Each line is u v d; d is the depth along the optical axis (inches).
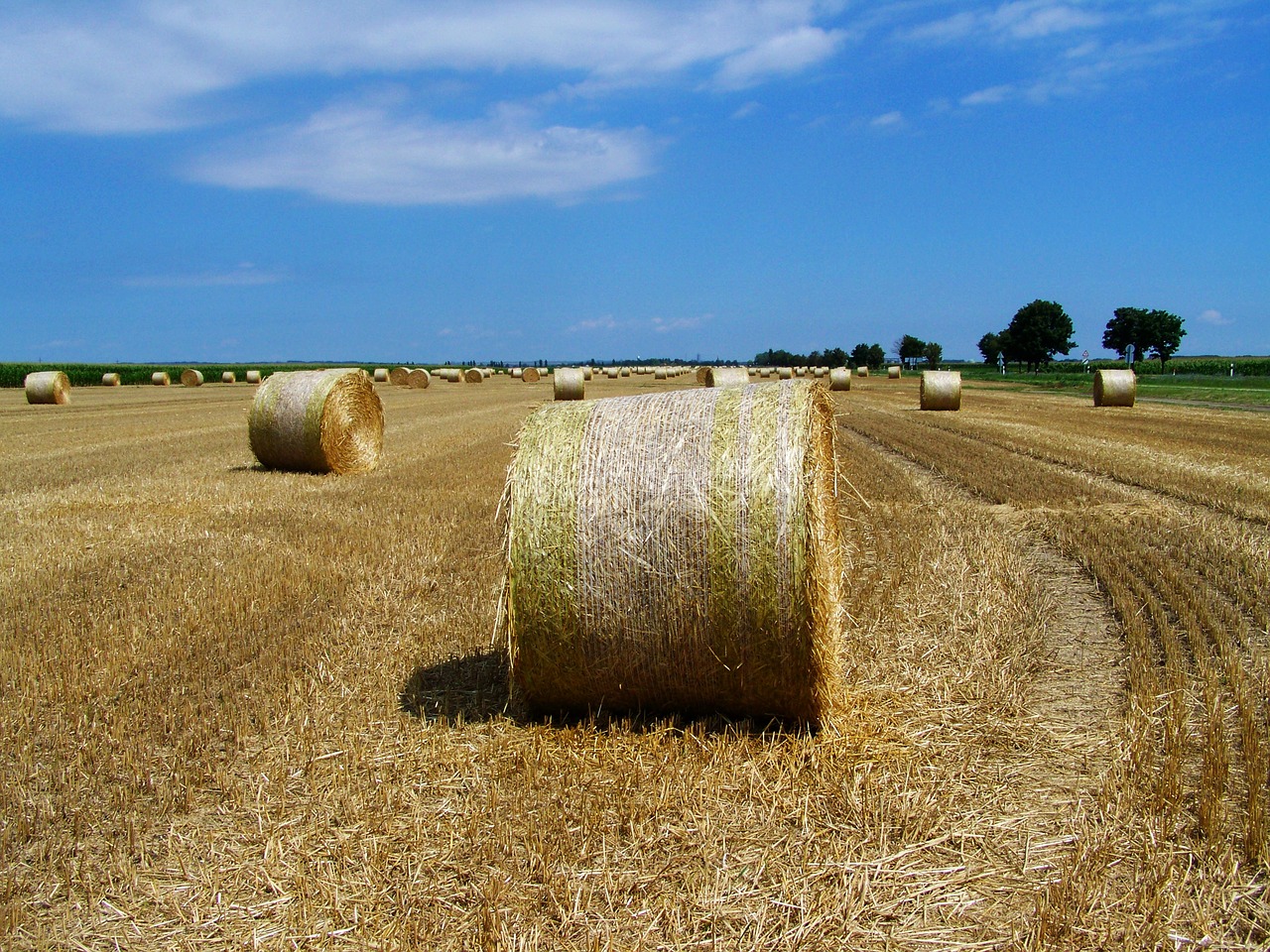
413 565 398.6
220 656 280.2
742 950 147.6
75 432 1036.5
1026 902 160.2
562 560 227.6
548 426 241.8
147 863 175.0
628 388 2162.9
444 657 282.8
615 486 227.3
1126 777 199.5
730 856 173.3
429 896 161.9
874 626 309.6
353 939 151.8
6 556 408.2
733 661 225.1
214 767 209.9
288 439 681.6
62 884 168.1
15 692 251.0
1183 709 232.7
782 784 198.5
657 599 223.9
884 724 231.9
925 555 411.5
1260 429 987.9
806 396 234.5
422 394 1962.4
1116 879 165.2
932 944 149.0
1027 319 4542.3
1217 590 350.3
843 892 161.0
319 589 359.3
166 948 151.2
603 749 218.8
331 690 256.5
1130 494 573.3
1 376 2554.1
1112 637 302.5
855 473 679.7
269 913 159.8
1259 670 263.4
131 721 233.5
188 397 1876.2
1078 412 1307.8
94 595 346.9
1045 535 461.1
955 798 195.0
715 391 246.8
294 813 191.0
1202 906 155.6
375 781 203.3
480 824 184.2
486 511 532.7
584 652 230.7
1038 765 210.5
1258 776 192.7
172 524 486.0
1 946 150.8
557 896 159.9
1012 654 279.3
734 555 219.6
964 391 2094.0
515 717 241.0
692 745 220.4
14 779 203.9
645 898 160.1
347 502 559.8
